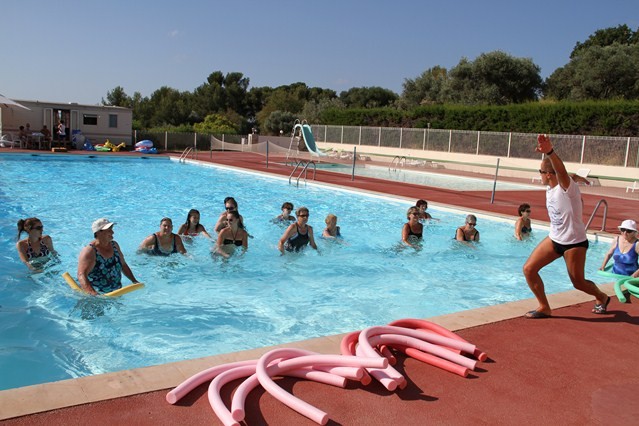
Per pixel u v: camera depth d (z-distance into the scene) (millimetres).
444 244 9641
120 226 10406
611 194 19703
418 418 3070
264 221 11242
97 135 31938
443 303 6480
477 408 3215
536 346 4242
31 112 29531
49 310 5668
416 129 33562
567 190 4625
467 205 14008
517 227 10211
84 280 5820
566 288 7359
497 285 7344
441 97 47094
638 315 5109
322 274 7508
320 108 55656
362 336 3746
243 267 7629
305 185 17875
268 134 56250
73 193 14578
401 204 14258
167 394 3104
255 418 2990
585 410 3246
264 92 70562
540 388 3514
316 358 3424
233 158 29656
